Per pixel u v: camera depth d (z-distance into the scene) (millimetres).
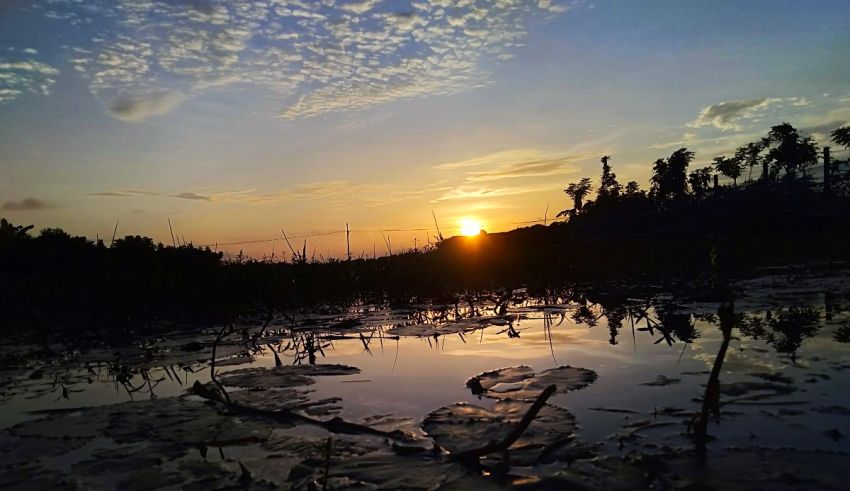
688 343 6262
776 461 3096
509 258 15656
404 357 6641
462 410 4359
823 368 4797
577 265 15016
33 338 9805
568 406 4277
